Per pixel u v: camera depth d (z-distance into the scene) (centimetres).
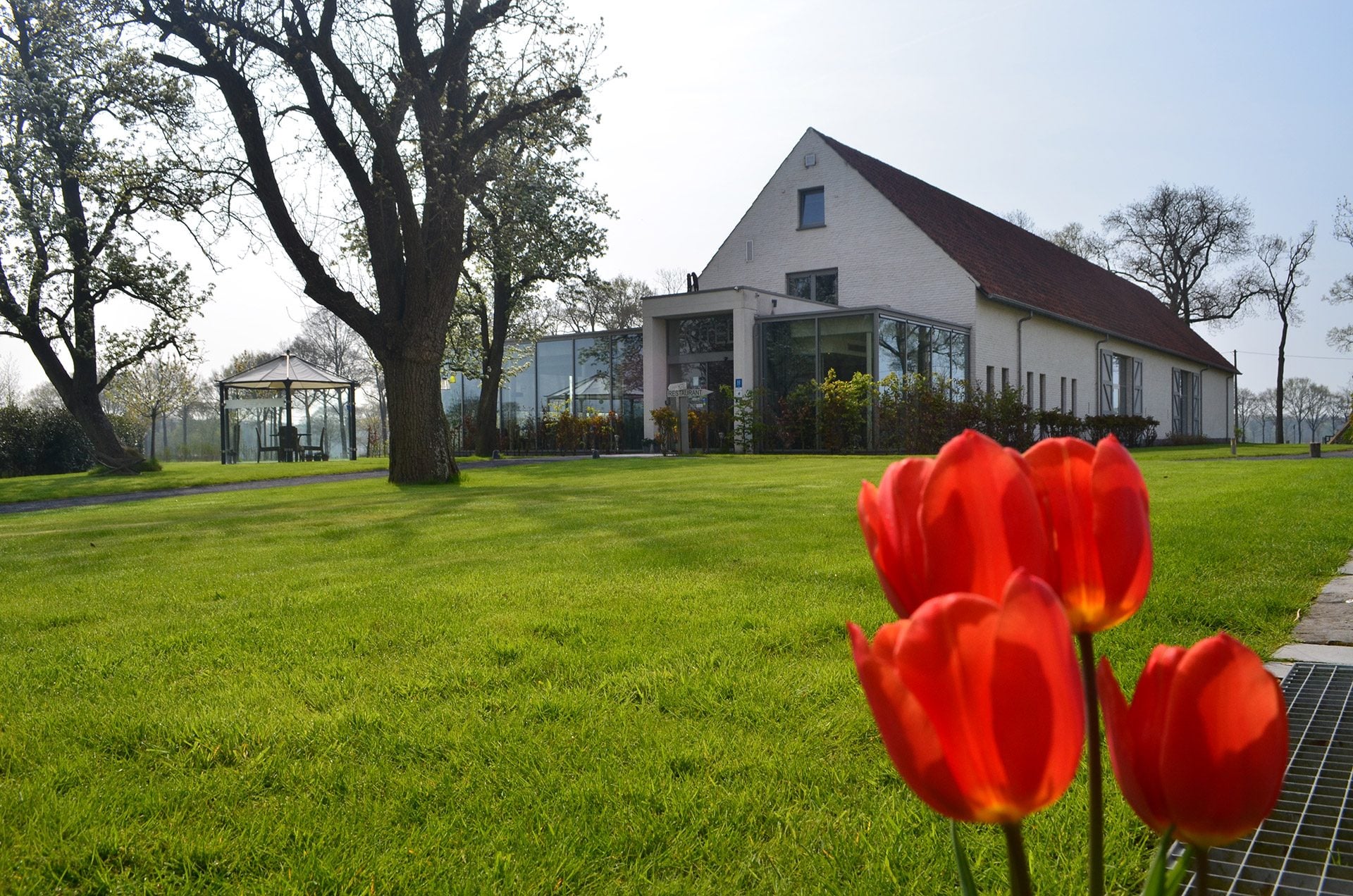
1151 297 4869
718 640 353
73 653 367
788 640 348
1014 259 3222
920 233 2642
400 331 1452
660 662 326
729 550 591
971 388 2439
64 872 186
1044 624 45
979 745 46
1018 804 47
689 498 1027
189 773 239
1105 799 200
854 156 2861
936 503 56
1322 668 293
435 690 304
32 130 1564
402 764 242
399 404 1466
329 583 522
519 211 1808
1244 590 402
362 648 363
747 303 2406
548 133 1580
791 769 225
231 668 341
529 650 347
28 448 2638
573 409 2881
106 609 462
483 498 1117
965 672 46
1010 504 55
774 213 2859
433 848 192
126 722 275
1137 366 3822
